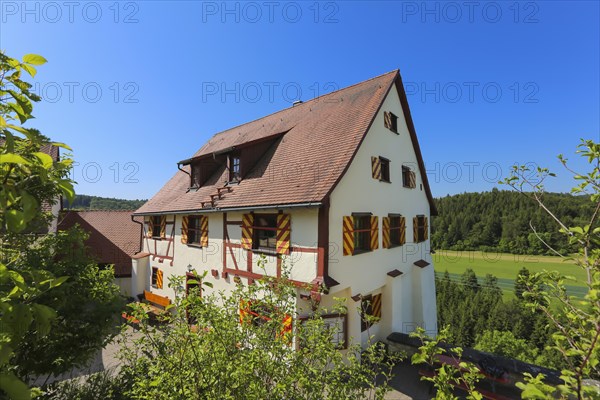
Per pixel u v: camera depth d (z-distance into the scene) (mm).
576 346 1881
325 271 7367
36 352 3936
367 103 9977
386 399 6887
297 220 7984
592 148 2090
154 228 14398
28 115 1563
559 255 2398
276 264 8414
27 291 1621
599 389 1666
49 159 1402
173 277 3324
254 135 13992
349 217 8289
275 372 3115
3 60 1502
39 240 4445
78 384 4758
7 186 1267
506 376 6941
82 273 4406
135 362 3805
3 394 1151
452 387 2217
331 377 3357
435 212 14578
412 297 11586
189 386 2916
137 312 3305
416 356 2311
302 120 12086
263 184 9617
